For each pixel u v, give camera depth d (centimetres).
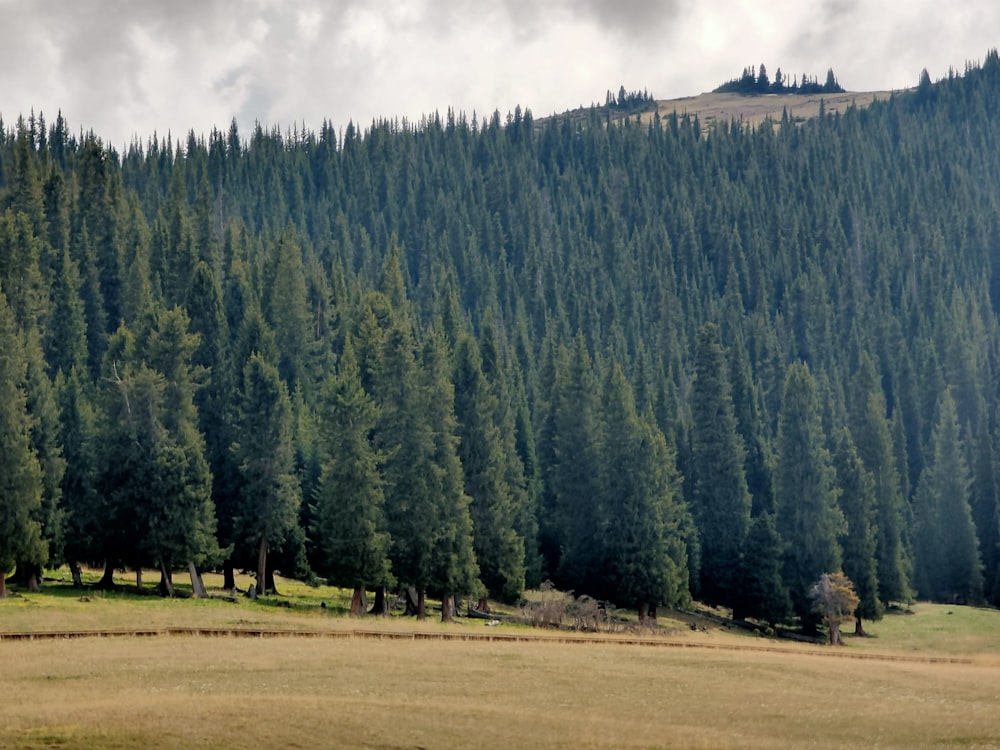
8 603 7462
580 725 4441
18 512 8188
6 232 12400
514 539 9894
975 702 5600
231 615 7544
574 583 10862
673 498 12012
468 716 4475
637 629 9119
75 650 5769
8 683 4781
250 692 4809
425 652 6362
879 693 5806
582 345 12094
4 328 8500
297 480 9606
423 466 9094
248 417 9412
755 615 11269
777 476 11625
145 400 9125
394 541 8962
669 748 4103
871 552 11419
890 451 12900
